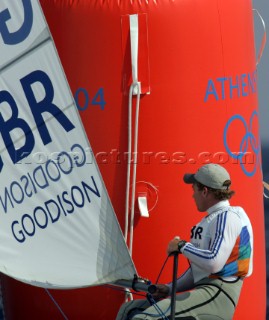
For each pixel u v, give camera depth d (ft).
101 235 57.77
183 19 72.84
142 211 72.54
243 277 58.65
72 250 58.85
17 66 59.82
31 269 60.03
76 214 58.59
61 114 58.29
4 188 61.57
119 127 72.74
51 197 59.57
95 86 73.00
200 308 57.62
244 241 57.77
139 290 56.90
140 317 57.62
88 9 72.59
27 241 60.64
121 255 57.11
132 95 72.13
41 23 57.98
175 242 57.47
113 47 72.13
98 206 57.67
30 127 59.93
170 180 73.41
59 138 58.75
